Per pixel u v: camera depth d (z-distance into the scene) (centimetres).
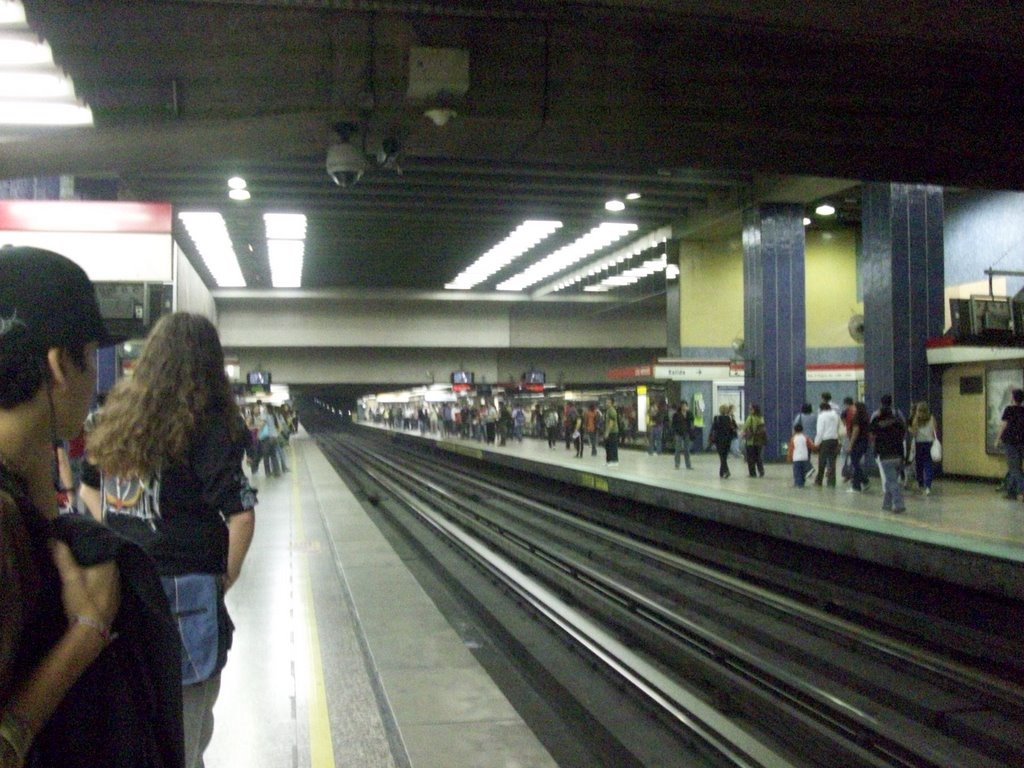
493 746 501
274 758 470
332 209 2473
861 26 1120
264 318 4212
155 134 1080
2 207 826
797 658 822
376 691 609
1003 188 1467
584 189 2283
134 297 816
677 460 2342
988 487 1816
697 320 3000
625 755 613
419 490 2700
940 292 2114
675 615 915
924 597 941
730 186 2453
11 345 133
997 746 565
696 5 1073
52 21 974
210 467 278
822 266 3091
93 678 132
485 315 4350
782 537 1183
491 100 1128
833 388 2772
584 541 1563
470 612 1174
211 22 1043
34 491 138
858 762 569
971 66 1228
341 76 1081
